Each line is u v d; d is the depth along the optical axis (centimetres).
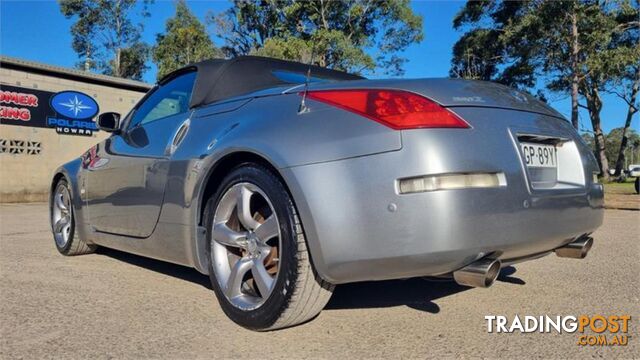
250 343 218
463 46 2945
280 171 212
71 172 405
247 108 255
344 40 2622
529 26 2205
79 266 380
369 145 198
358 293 299
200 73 303
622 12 2220
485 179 197
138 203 309
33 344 217
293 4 3031
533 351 211
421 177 190
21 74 1448
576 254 254
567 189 235
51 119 1510
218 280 245
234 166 253
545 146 238
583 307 273
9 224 718
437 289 309
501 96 233
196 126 278
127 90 1702
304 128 217
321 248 201
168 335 227
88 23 3716
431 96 208
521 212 206
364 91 215
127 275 349
